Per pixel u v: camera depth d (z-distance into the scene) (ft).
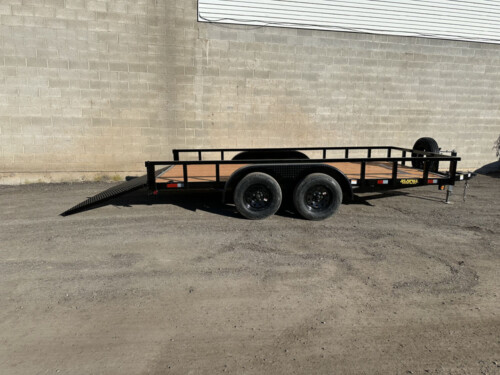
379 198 24.77
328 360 8.40
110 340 9.12
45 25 26.86
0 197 24.34
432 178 20.79
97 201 19.35
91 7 27.30
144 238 16.51
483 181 31.50
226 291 11.63
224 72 29.94
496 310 10.55
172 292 11.55
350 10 30.86
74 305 10.77
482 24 33.42
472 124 35.06
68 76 27.84
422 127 34.17
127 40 28.17
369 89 32.45
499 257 14.47
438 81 33.60
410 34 32.24
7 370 8.02
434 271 13.15
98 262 13.87
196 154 30.94
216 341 9.10
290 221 19.16
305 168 19.30
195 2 28.60
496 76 34.68
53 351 8.70
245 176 19.13
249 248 15.31
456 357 8.53
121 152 29.71
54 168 28.89
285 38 30.27
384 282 12.26
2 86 27.04
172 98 29.63
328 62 31.32
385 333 9.45
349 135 32.91
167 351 8.70
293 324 9.84
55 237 16.65
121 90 28.78
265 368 8.11
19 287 11.88
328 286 11.97
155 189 19.45
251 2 29.35
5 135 27.73
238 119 30.83
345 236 16.87
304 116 31.81
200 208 21.74
